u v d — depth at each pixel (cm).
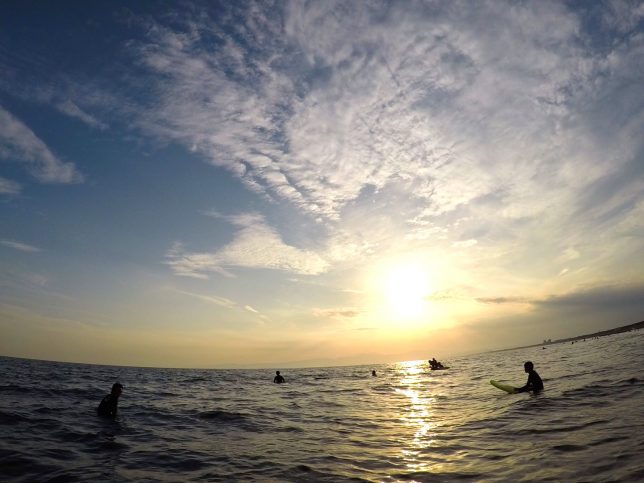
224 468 733
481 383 2325
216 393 2398
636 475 525
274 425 1222
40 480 659
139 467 742
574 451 676
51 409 1376
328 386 3002
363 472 685
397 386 2655
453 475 631
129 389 2438
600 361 2617
